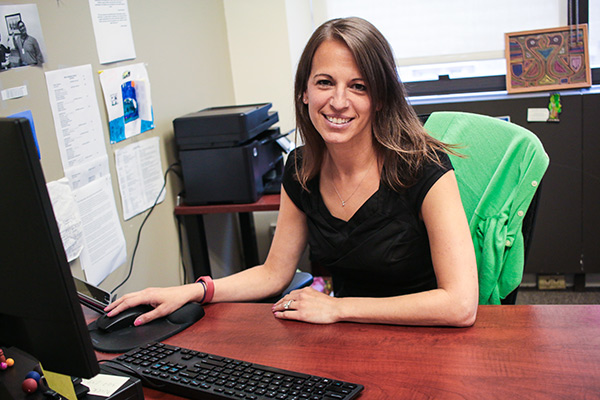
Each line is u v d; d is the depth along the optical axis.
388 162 1.33
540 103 2.78
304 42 3.10
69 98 1.76
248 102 3.04
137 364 1.10
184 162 2.32
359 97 1.26
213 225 2.80
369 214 1.36
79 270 1.79
